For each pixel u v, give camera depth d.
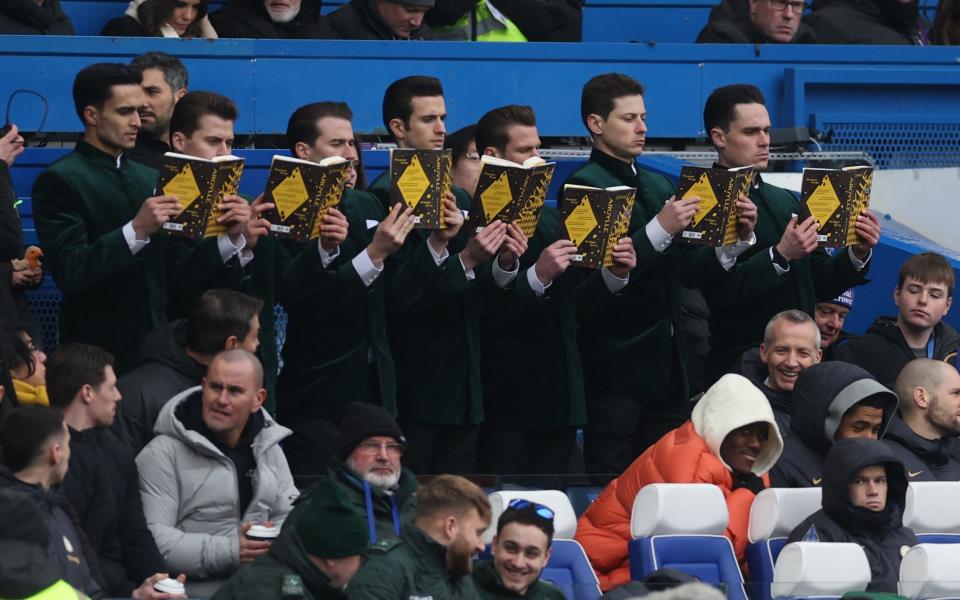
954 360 34.50
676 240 31.56
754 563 26.94
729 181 30.83
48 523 22.25
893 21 46.50
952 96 45.28
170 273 29.22
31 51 39.09
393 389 30.25
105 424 25.02
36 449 22.41
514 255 30.06
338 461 23.91
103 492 24.34
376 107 41.12
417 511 23.03
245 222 28.20
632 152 32.22
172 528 25.20
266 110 40.56
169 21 40.19
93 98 29.41
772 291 33.34
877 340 34.38
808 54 44.16
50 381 24.94
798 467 29.48
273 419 29.23
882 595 23.86
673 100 43.31
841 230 32.22
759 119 33.94
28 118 39.19
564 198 29.91
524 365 31.41
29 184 37.62
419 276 29.52
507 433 31.64
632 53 42.91
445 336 30.81
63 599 16.67
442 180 28.86
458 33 44.19
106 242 27.91
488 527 23.58
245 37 41.28
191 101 30.52
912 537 27.19
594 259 29.89
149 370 27.02
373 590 22.02
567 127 42.47
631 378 32.28
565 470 32.31
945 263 34.12
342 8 42.88
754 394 28.39
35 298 35.47
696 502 25.73
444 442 31.14
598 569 27.30
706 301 34.06
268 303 29.77
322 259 29.09
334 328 29.80
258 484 25.98
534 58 42.22
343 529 21.27
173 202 27.62
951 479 30.86
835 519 26.83
